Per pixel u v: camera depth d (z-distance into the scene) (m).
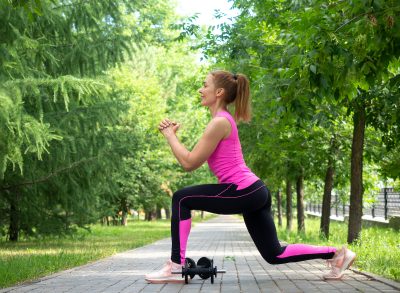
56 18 13.79
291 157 18.02
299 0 8.13
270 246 5.79
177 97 43.66
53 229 16.98
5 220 16.94
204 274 6.15
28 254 12.16
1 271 7.51
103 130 14.65
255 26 12.68
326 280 6.39
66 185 15.10
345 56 5.91
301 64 6.15
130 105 14.52
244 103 5.85
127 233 25.44
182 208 5.80
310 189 33.03
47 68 13.90
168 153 38.34
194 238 21.12
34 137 9.41
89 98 11.12
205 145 5.49
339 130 15.62
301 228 21.89
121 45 14.82
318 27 5.91
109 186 16.20
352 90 6.64
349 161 17.44
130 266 8.98
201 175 47.50
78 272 7.88
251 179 5.56
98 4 14.34
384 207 24.00
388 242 11.91
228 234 24.98
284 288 5.73
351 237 12.35
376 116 11.05
